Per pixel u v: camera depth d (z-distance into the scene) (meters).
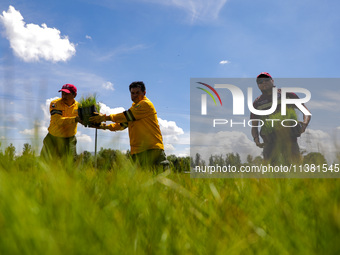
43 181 1.75
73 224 1.03
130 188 1.72
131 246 0.98
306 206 1.51
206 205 1.62
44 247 0.84
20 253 0.83
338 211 1.18
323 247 1.03
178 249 1.00
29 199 1.22
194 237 1.10
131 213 1.33
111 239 0.98
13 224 0.94
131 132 4.92
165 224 1.22
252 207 1.56
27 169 2.20
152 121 4.81
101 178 2.06
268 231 1.23
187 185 2.27
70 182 1.57
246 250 1.02
